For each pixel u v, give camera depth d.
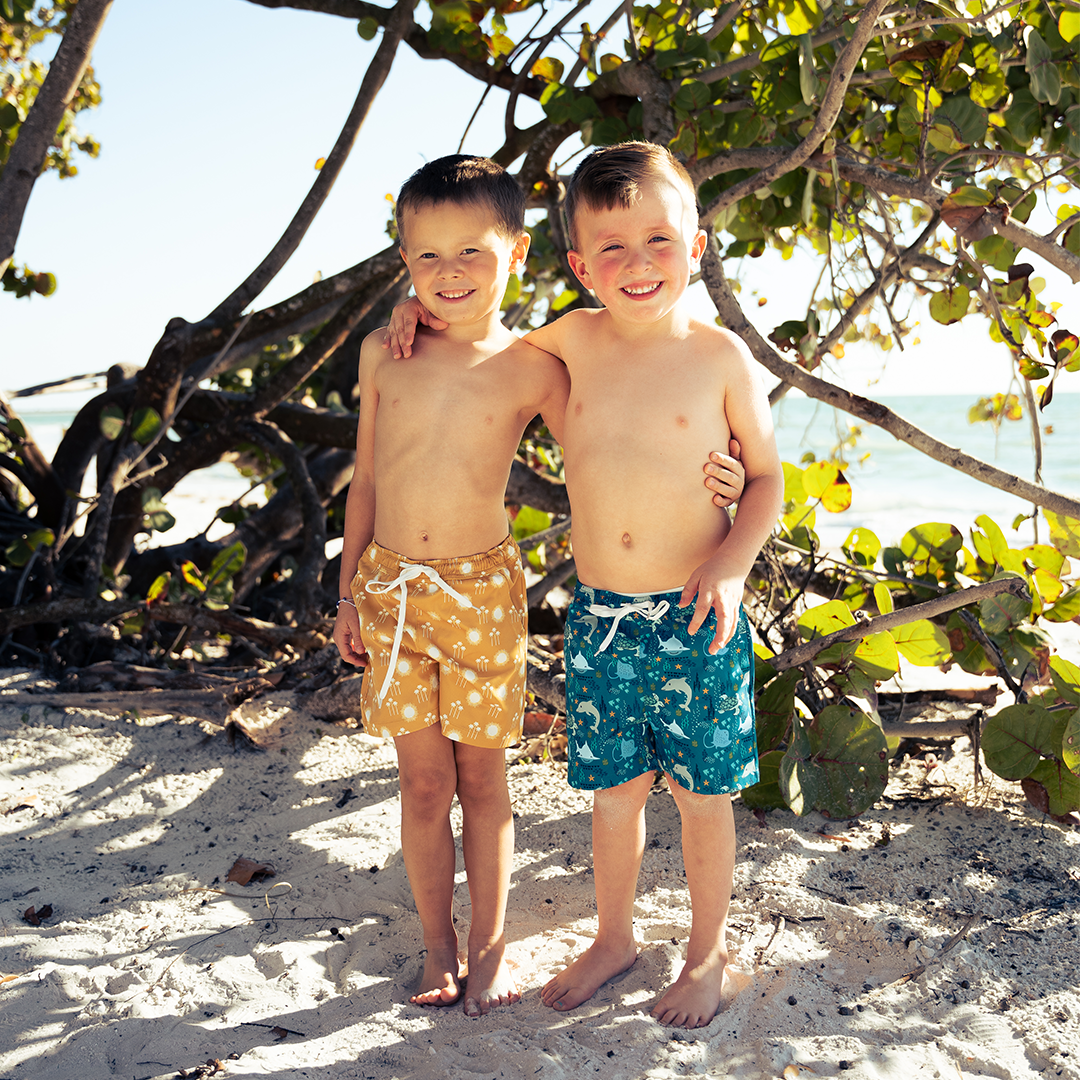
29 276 5.26
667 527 1.84
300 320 5.11
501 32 4.17
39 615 3.99
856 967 1.94
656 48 3.45
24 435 5.08
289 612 5.49
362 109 3.85
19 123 4.18
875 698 2.78
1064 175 3.00
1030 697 2.71
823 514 16.08
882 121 3.42
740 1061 1.64
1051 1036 1.68
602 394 1.89
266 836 2.66
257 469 6.61
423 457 1.98
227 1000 1.88
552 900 2.26
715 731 1.82
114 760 3.20
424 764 1.98
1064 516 2.97
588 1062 1.62
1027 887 2.22
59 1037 1.77
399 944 2.09
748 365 1.87
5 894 2.35
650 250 1.76
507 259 1.99
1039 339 3.13
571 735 1.94
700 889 1.87
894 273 3.31
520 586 2.07
